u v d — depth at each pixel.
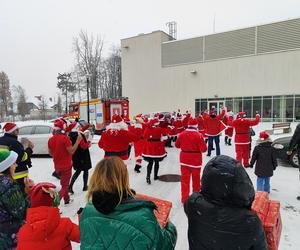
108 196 1.69
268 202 2.65
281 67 25.83
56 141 5.25
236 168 1.82
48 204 2.18
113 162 1.79
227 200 1.80
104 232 1.66
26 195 2.86
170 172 8.45
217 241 1.80
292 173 7.78
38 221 2.09
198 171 5.46
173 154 11.94
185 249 3.71
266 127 22.78
